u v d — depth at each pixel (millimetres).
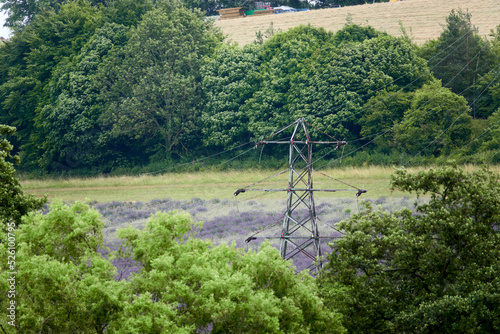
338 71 54094
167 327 10906
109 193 48938
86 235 13797
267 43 62875
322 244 27156
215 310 11258
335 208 34438
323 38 62562
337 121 53000
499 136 46906
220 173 53188
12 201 20609
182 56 61438
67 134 63469
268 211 36000
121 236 13727
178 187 48875
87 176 63531
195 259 12508
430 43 63250
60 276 11617
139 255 13266
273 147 57625
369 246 14344
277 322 10984
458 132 48438
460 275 13852
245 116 59500
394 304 13875
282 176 49281
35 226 13531
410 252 13609
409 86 55500
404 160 48344
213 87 60688
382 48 55906
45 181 59094
